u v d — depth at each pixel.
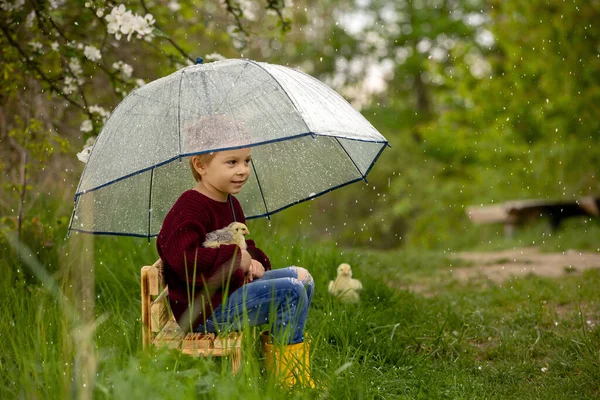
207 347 2.91
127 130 3.05
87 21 5.52
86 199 3.15
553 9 12.39
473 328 4.61
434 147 18.23
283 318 3.17
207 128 2.85
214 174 3.10
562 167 12.80
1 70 5.31
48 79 5.13
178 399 2.44
